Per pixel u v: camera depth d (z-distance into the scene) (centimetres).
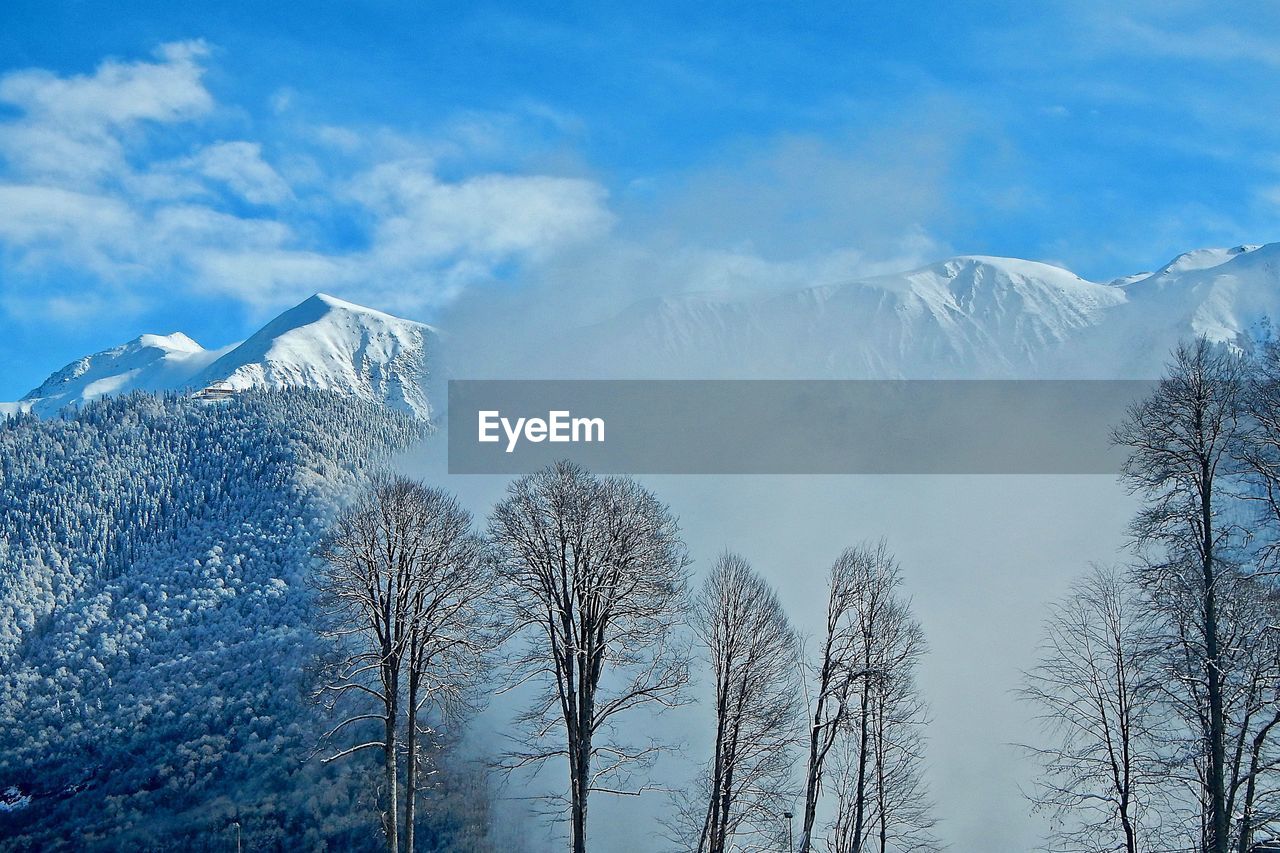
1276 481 3080
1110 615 3669
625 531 3688
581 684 3581
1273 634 2970
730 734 3859
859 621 4097
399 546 4044
